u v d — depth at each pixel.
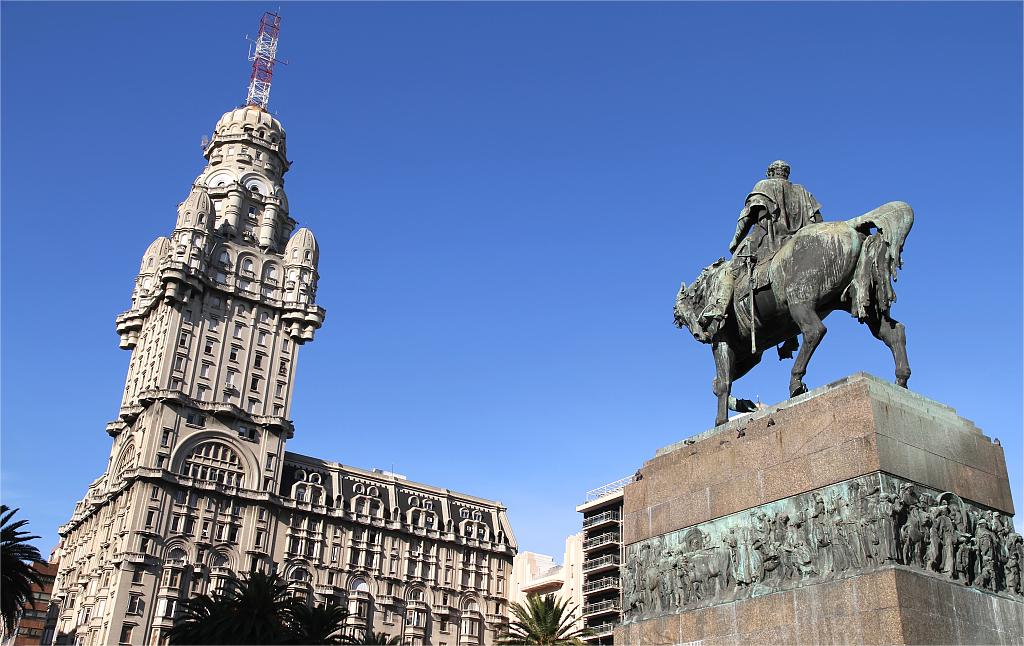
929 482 11.52
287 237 98.75
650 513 14.06
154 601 73.69
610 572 76.25
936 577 10.72
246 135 99.50
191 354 84.06
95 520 85.38
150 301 89.31
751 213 14.59
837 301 13.38
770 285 13.89
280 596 50.50
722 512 12.87
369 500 90.75
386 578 88.12
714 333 14.85
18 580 57.16
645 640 13.11
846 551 11.03
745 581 12.08
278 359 89.31
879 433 11.38
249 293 89.62
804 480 11.93
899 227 12.91
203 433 81.25
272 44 109.38
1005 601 11.20
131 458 81.38
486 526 98.12
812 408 12.23
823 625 10.86
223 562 78.75
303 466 89.75
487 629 91.81
